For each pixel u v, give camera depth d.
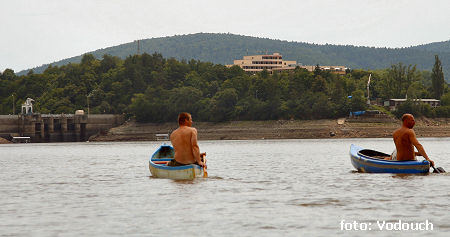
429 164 37.59
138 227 20.95
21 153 113.00
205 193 30.28
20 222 22.31
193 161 37.72
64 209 25.48
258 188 32.47
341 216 22.67
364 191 30.08
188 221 21.97
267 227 20.69
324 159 64.94
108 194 30.78
